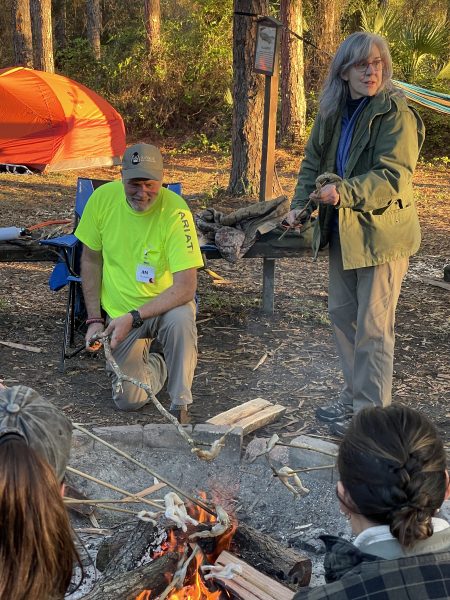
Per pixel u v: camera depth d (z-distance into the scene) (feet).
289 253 19.77
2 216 34.83
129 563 9.61
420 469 5.40
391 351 13.60
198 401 15.83
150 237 14.34
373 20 63.93
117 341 13.66
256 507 12.14
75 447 13.25
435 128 58.90
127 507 11.85
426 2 69.31
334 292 14.12
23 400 6.06
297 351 18.78
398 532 5.42
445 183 48.14
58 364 17.53
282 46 57.88
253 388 16.53
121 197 14.53
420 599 5.27
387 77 13.03
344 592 5.38
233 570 9.20
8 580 5.02
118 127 51.88
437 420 15.12
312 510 12.04
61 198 40.09
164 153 61.41
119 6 101.04
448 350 19.17
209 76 67.82
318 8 62.39
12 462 5.10
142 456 13.25
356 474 5.49
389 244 13.17
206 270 21.11
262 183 24.44
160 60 68.08
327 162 13.64
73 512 11.55
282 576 9.57
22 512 5.00
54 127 48.14
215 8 70.85
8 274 25.09
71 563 5.37
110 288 14.71
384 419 5.63
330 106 13.28
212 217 20.06
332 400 15.93
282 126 59.31
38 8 62.49
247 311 21.63
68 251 17.38
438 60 64.34
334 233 13.74
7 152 47.91
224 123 66.03
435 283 25.12
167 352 14.21
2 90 47.24
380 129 12.94
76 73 77.00
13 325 20.08
